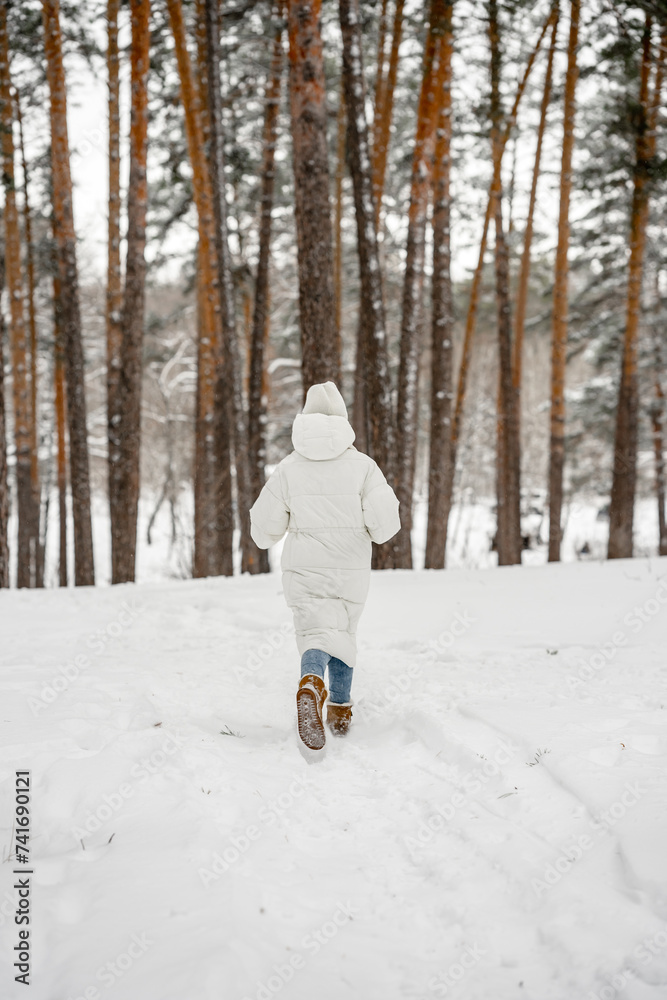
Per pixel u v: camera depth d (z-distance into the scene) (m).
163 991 1.66
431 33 13.49
